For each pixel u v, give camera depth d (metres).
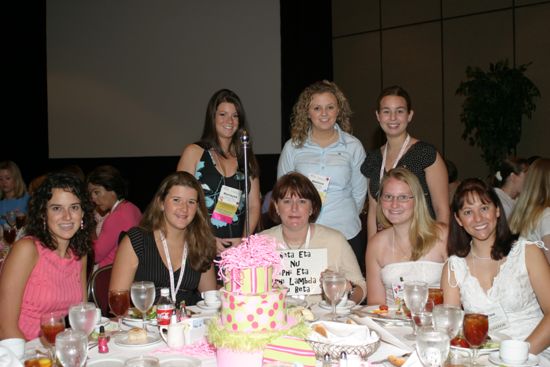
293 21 8.05
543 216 3.66
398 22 8.39
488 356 2.05
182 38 8.33
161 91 8.48
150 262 3.09
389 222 3.25
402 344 2.12
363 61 8.75
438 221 3.48
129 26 8.62
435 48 8.05
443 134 8.03
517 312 2.68
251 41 8.04
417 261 3.05
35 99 9.26
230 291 1.96
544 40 7.17
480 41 7.66
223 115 3.81
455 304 2.78
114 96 8.79
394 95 3.64
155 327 2.46
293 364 1.83
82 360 1.85
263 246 1.97
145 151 8.63
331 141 3.85
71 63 9.02
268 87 8.00
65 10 8.99
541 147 7.26
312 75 8.44
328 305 2.76
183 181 3.07
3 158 9.22
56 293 2.69
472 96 6.76
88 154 9.05
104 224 4.42
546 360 2.08
